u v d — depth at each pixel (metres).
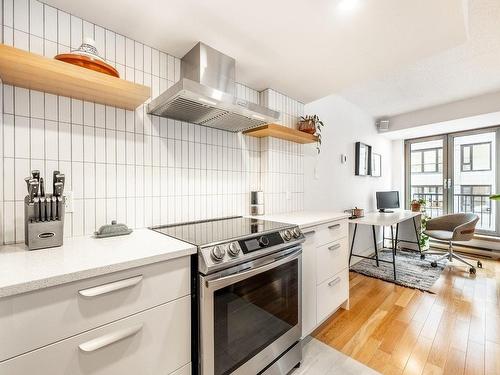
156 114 1.52
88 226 1.28
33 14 1.13
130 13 1.24
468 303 2.28
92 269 0.78
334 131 3.19
